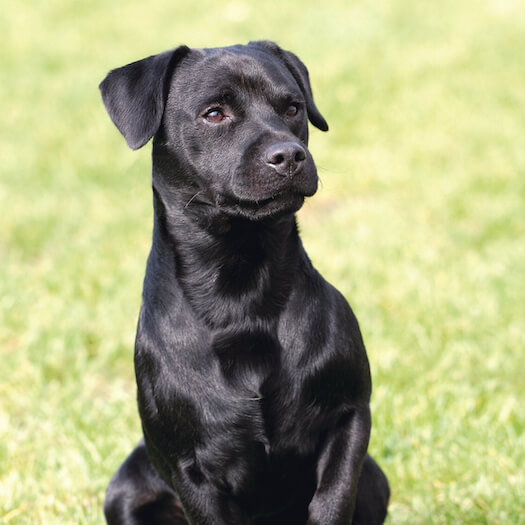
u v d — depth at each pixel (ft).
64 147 70.18
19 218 54.85
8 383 33.96
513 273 42.86
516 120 70.28
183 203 21.63
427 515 25.09
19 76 91.81
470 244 47.83
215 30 102.53
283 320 20.90
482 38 93.40
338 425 21.11
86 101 82.38
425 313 38.47
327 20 101.81
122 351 36.88
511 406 30.19
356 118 72.59
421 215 52.65
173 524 24.39
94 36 104.88
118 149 69.46
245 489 21.36
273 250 20.94
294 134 22.04
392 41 93.91
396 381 32.40
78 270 45.44
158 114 21.54
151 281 22.06
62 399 32.76
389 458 28.14
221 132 21.20
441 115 72.28
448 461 27.45
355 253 46.14
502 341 35.65
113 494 24.07
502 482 25.95
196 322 21.09
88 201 58.85
